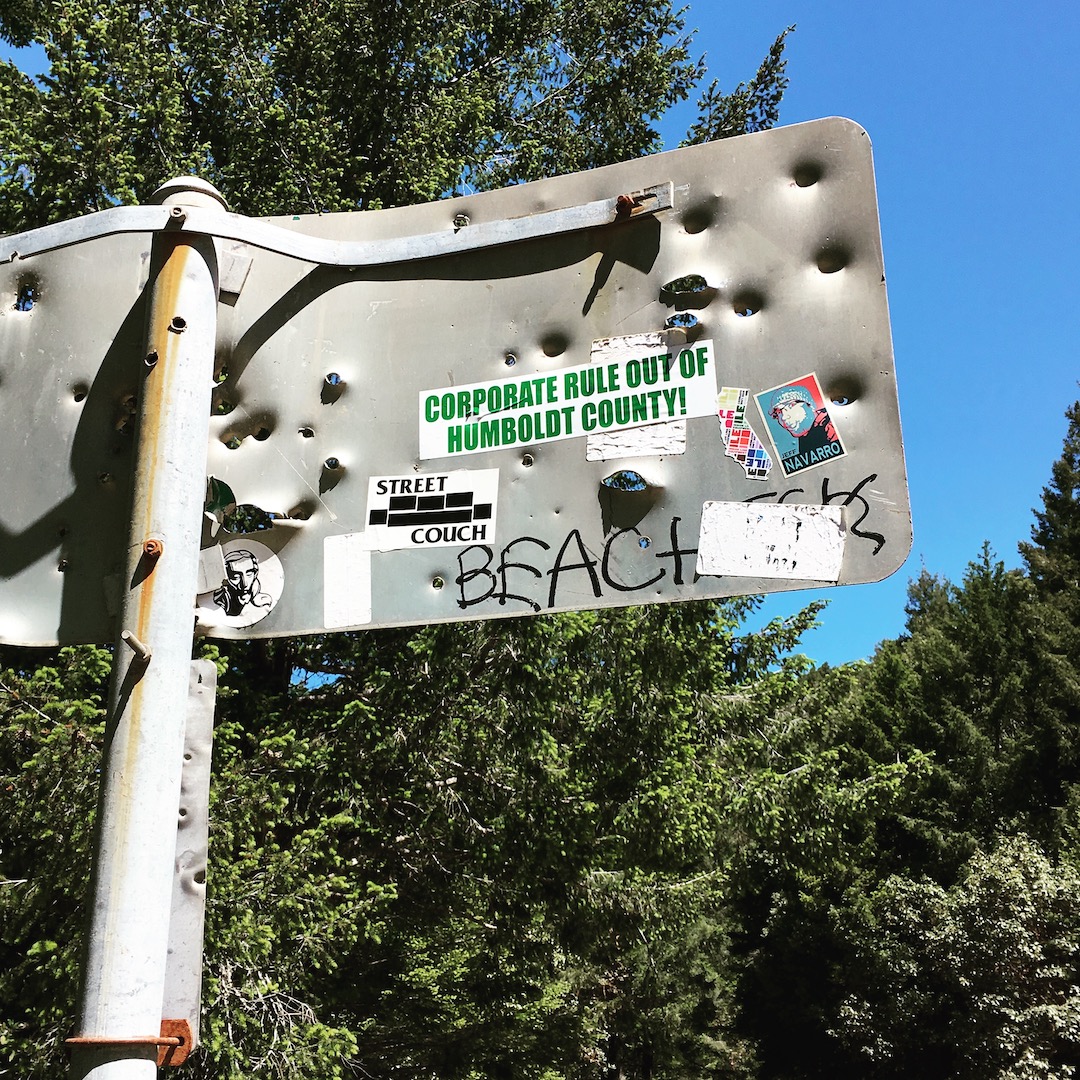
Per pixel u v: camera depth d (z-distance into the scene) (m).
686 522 1.80
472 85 13.39
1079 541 39.88
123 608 1.64
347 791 9.52
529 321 1.96
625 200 1.92
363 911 8.44
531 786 10.02
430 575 1.89
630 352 1.89
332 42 11.84
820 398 1.79
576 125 15.02
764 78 13.70
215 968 7.49
